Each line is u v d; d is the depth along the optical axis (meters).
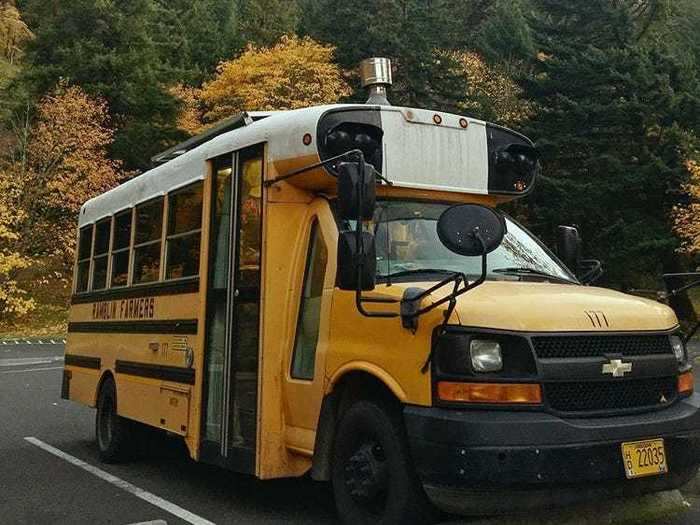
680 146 28.25
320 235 5.60
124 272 8.49
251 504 6.46
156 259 7.61
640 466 4.48
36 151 30.92
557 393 4.43
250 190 6.04
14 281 30.50
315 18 41.94
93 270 9.62
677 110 29.00
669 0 41.56
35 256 32.09
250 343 5.83
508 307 4.50
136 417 7.68
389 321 4.77
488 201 6.23
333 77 32.97
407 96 34.97
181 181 7.16
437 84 35.03
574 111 28.92
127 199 8.58
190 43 44.38
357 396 5.12
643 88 28.86
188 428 6.52
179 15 48.97
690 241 26.91
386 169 5.59
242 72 32.84
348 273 4.71
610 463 4.38
